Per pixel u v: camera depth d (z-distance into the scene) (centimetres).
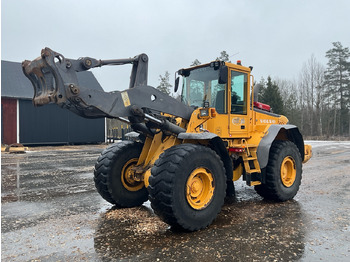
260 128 557
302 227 401
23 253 322
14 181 725
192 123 446
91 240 357
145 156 509
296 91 4831
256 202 537
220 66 493
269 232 383
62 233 380
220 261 302
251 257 311
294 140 621
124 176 506
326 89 4606
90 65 401
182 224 373
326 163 1037
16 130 1859
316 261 302
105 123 2173
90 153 1451
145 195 523
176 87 562
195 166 391
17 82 1967
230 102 506
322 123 4516
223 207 504
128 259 306
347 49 4572
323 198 559
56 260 305
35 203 524
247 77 544
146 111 415
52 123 1970
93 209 490
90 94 362
